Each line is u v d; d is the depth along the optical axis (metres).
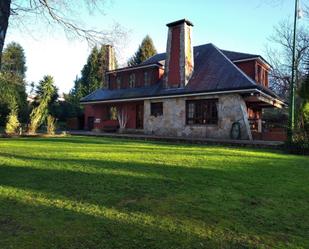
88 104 28.12
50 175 6.14
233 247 3.26
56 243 3.20
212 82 19.64
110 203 4.48
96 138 17.97
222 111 18.83
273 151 12.84
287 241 3.46
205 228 3.71
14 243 3.17
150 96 22.23
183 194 5.06
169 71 22.08
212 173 6.84
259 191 5.48
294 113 13.59
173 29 22.17
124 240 3.31
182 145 14.27
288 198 5.11
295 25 14.40
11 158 8.23
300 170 7.84
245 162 8.78
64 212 4.06
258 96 18.45
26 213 3.99
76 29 8.85
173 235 3.48
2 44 4.96
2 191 4.92
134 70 25.72
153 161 8.23
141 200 4.66
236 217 4.12
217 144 15.76
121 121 25.56
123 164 7.55
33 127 21.22
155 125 22.41
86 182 5.61
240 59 22.62
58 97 35.97
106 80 27.94
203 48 24.03
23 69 33.75
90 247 3.13
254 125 20.92
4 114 28.22
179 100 21.11
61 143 13.31
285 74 30.47
